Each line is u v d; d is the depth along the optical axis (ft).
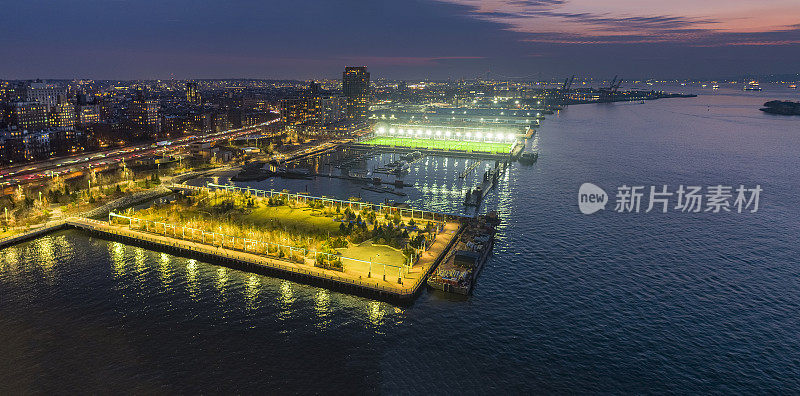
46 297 522.47
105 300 519.19
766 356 438.40
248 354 428.56
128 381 389.39
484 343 451.53
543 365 420.77
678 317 502.38
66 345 434.71
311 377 399.24
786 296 551.59
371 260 627.87
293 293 547.90
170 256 648.38
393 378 399.65
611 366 421.18
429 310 512.22
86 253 650.84
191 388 382.83
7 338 442.91
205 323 478.18
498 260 645.92
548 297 542.16
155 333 457.27
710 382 403.13
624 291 558.15
